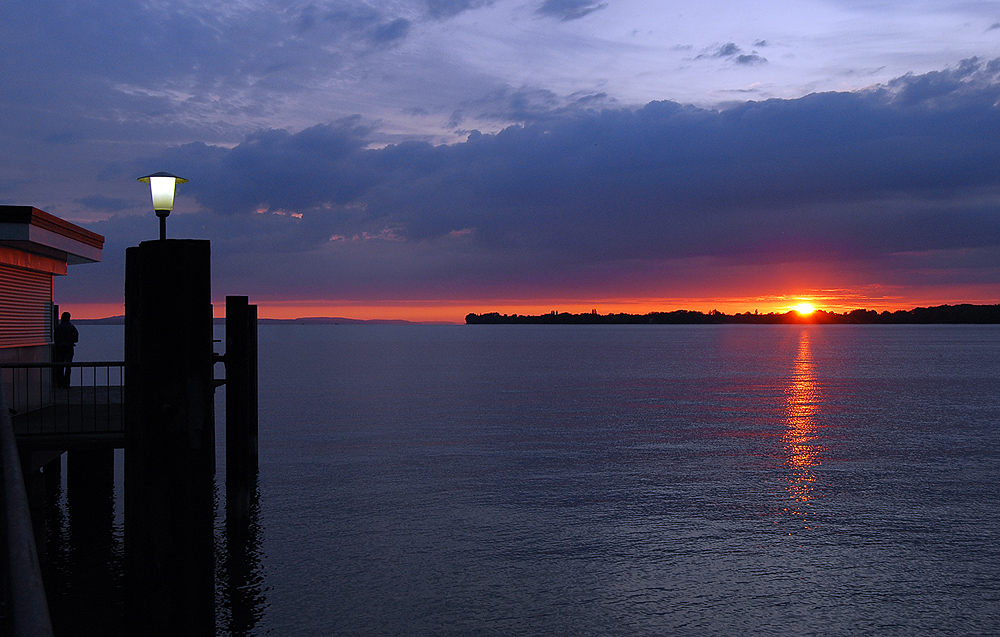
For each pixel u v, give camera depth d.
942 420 34.41
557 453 25.09
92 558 13.86
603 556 14.23
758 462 23.66
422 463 23.19
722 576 13.26
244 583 12.76
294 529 15.85
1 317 14.41
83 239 16.45
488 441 27.62
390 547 14.66
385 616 11.48
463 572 13.36
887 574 13.40
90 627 10.89
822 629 11.25
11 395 14.73
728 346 145.75
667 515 17.16
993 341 180.12
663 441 27.86
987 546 14.90
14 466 2.78
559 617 11.52
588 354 109.88
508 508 17.66
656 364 82.44
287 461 23.44
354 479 20.73
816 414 36.56
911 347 138.75
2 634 3.31
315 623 11.23
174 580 5.15
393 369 73.62
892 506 17.97
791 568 13.65
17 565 1.92
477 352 118.88
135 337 6.61
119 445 11.73
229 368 14.85
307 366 79.19
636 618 11.54
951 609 11.93
